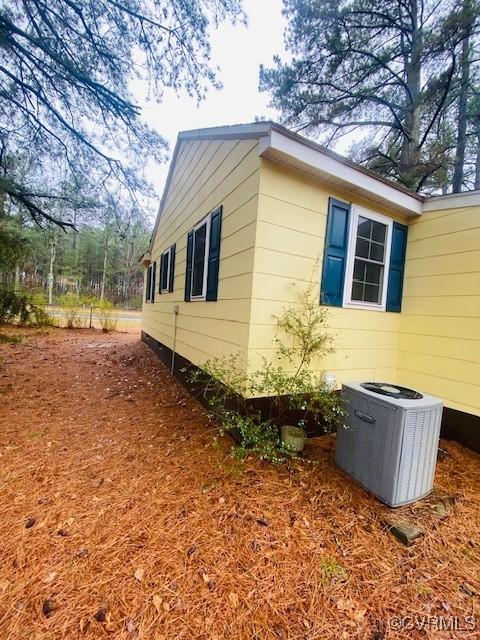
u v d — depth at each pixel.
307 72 7.40
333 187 3.38
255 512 2.04
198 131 4.30
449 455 3.14
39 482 2.28
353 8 6.49
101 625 1.30
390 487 2.14
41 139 5.44
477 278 3.42
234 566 1.63
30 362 6.23
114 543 1.74
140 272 33.19
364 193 3.49
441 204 3.74
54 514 1.94
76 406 3.94
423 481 2.26
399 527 1.94
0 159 5.49
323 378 3.38
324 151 2.97
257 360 3.00
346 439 2.56
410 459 2.15
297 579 1.57
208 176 4.41
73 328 13.30
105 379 5.34
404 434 2.10
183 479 2.39
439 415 2.29
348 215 3.52
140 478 2.39
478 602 1.51
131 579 1.52
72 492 2.18
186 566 1.61
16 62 4.50
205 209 4.52
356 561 1.71
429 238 3.88
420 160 7.08
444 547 1.85
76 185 6.08
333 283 3.46
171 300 6.48
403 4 6.35
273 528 1.92
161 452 2.83
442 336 3.73
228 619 1.36
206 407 3.97
